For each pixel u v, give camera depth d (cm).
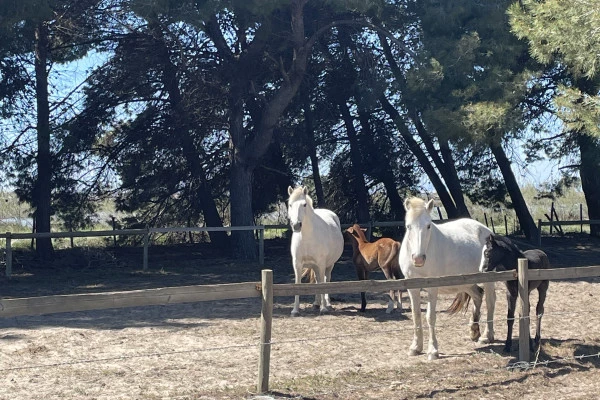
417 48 1759
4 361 834
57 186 2167
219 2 1608
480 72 1664
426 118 1594
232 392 695
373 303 1300
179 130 2122
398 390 717
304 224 1124
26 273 1759
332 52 2159
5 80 1912
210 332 1017
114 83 2041
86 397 687
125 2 1703
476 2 1762
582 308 1245
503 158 2359
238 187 2017
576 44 1070
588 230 3016
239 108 1981
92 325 1076
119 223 2473
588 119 1086
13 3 1458
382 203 2753
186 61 1891
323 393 698
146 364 822
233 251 2052
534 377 771
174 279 1658
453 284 770
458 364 821
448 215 2388
